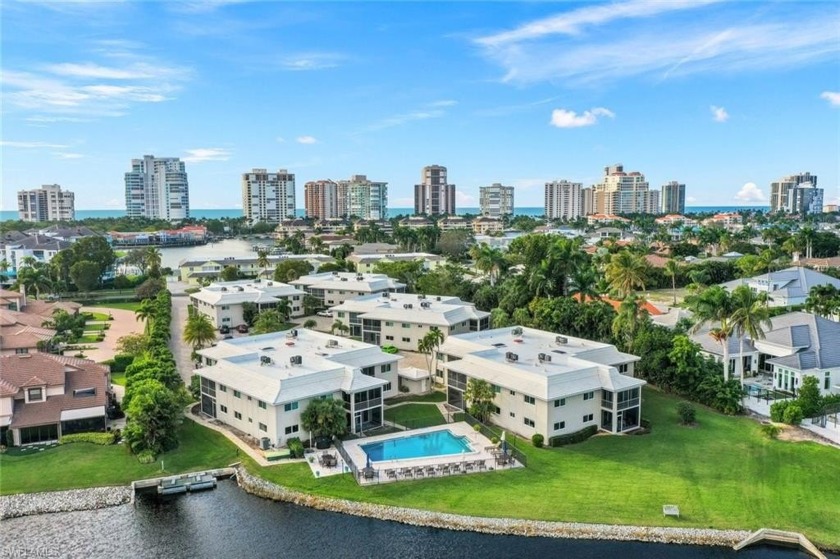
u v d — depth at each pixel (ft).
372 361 251.19
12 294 404.16
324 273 510.58
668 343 273.95
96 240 593.01
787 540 159.33
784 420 227.40
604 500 176.35
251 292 422.00
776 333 291.79
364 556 155.63
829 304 341.00
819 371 257.96
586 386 218.18
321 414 207.62
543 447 209.05
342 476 189.88
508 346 264.31
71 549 157.99
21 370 222.48
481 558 154.40
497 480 187.52
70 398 220.64
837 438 214.90
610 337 301.63
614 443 212.64
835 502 173.68
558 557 154.40
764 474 189.47
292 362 232.53
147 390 212.23
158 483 187.73
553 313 324.60
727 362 258.37
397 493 180.96
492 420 232.73
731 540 159.74
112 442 211.00
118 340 336.29
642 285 388.37
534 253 416.67
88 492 182.09
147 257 646.74
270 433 208.23
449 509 172.96
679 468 193.88
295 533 164.96
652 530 162.91
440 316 335.06
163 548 158.71
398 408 248.93
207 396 240.12
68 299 526.98
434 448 209.97
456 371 242.99
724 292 255.50
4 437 208.95
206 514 173.88
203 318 320.70
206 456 203.41
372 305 370.32
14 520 169.48
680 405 233.35
